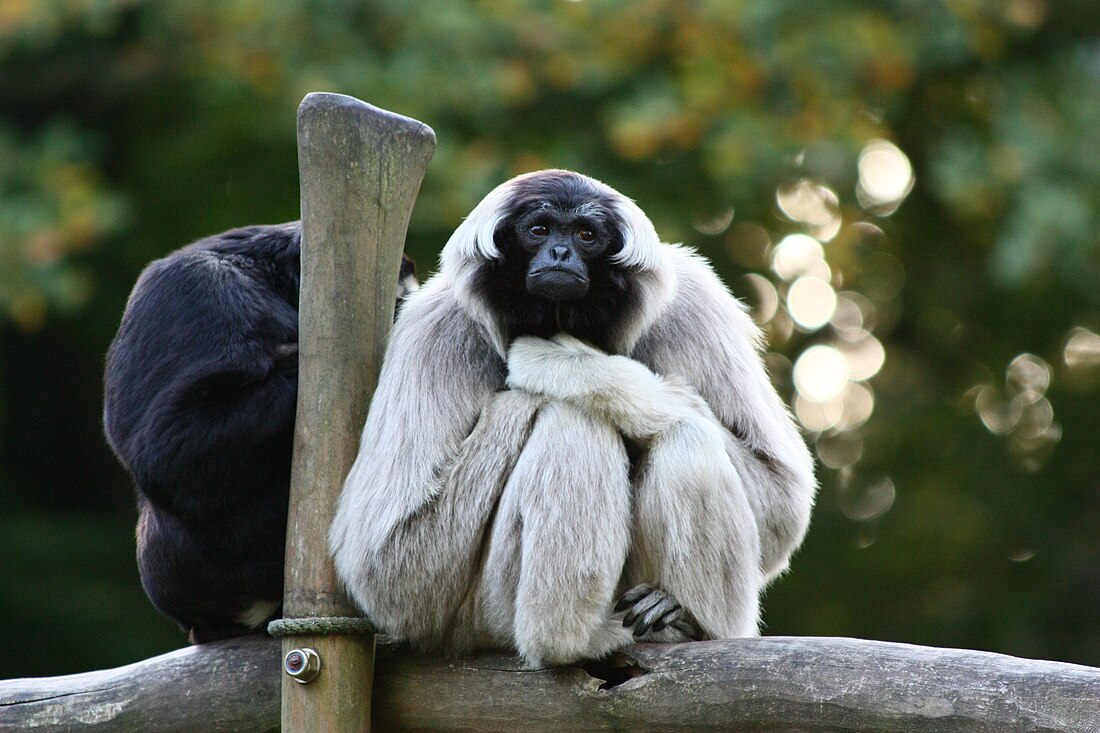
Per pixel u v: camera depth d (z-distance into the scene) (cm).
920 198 4303
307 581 1364
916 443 4603
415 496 1359
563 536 1314
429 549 1356
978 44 3562
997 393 4697
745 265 4209
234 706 1416
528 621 1314
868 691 1221
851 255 4238
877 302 4594
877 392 4616
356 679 1348
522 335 1457
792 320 4441
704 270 1593
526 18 3419
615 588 1394
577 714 1310
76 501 4528
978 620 4312
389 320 1430
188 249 1619
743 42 3400
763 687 1254
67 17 3575
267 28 3388
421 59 3359
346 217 1393
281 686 1388
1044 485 4509
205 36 3509
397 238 1425
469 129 3597
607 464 1341
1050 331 4506
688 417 1378
